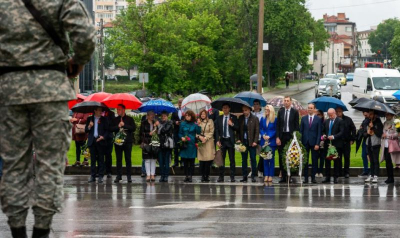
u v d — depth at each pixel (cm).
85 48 546
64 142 558
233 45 10431
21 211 574
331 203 1530
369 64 15038
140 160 2714
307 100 7669
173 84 7175
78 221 1157
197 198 1648
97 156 2214
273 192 1833
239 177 2395
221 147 2202
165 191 1862
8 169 566
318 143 2172
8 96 540
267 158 2083
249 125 2189
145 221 1162
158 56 6944
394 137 2128
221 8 10756
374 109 2119
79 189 1925
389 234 1040
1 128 555
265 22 10312
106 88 12456
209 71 9856
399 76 6212
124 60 7125
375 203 1538
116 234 1004
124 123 2173
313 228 1095
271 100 3052
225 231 1048
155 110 2397
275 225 1127
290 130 2136
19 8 534
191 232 1034
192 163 2209
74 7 537
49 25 538
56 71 547
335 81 7825
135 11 6950
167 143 2189
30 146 566
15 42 536
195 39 9681
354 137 2377
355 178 2356
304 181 2197
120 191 1861
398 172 2388
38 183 559
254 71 10669
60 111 550
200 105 2605
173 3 11081
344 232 1055
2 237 966
